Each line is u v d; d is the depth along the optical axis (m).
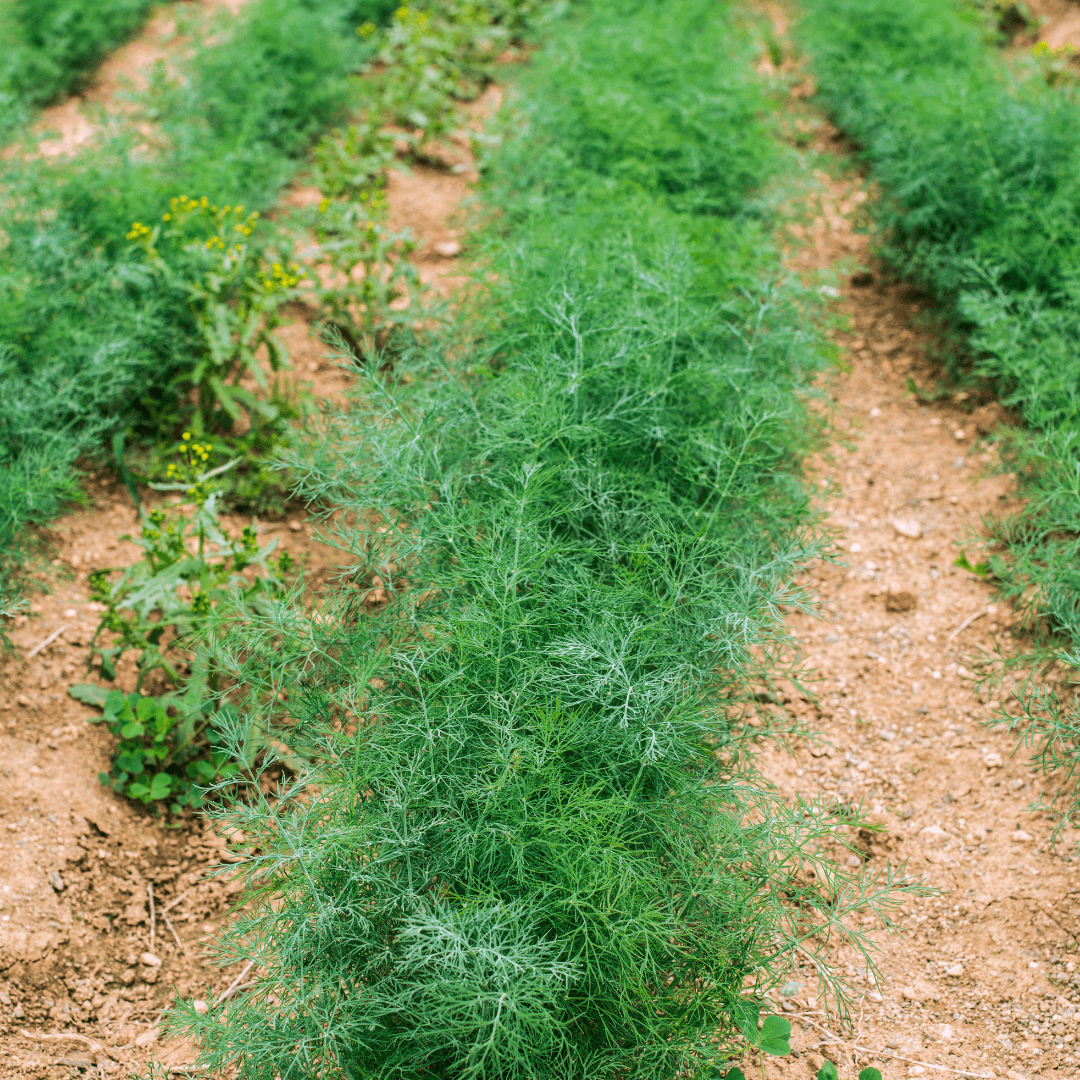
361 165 5.07
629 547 2.70
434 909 2.00
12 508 3.01
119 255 3.96
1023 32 6.70
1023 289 4.05
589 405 3.03
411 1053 1.90
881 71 5.30
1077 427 3.24
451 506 2.57
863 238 5.01
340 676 2.51
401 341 3.51
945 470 3.79
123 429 3.74
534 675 2.24
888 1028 2.29
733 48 5.83
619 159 4.57
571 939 1.96
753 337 3.36
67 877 2.56
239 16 6.23
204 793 2.75
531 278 3.42
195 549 3.36
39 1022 2.29
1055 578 2.97
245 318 3.67
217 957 2.47
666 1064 1.95
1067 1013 2.26
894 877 2.63
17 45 6.26
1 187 4.21
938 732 2.98
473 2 6.91
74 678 3.02
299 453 3.08
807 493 3.19
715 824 2.19
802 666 3.19
